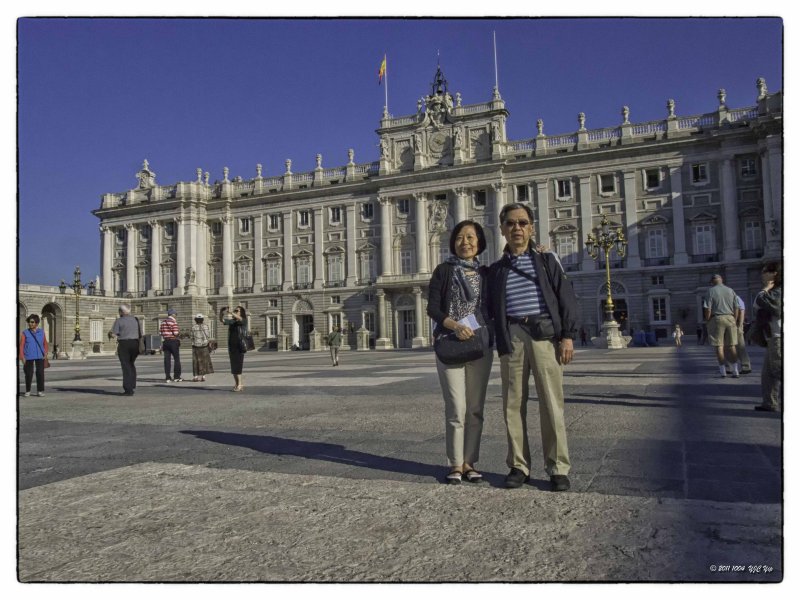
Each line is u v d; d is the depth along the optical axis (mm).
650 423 7844
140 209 73062
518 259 5348
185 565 3539
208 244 72625
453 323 5277
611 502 4512
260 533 4055
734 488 4797
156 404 12102
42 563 3598
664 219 53500
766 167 49281
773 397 8641
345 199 66625
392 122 64500
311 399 12352
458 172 59875
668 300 53000
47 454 6891
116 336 14445
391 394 12836
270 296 69250
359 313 65000
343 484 5250
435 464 5973
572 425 7840
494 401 10898
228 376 20734
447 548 3686
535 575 3275
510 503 4586
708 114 53188
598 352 31578
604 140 56562
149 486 5348
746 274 50594
